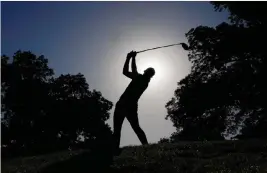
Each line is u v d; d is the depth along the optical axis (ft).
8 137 179.11
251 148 34.47
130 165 30.66
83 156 33.30
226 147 35.09
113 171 30.22
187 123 131.75
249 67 125.29
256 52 125.39
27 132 183.01
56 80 202.59
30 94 189.06
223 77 127.54
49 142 179.01
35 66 197.67
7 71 187.32
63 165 31.83
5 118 187.42
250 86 124.57
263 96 122.21
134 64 36.78
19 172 32.40
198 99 129.08
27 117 187.62
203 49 131.13
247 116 129.90
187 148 35.29
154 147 35.73
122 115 36.01
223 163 30.91
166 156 32.55
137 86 36.11
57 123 190.39
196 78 136.46
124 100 36.06
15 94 187.01
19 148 170.81
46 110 192.95
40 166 32.83
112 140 35.83
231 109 131.03
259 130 119.14
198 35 130.31
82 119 192.03
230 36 124.88
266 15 124.47
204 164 30.81
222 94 126.11
